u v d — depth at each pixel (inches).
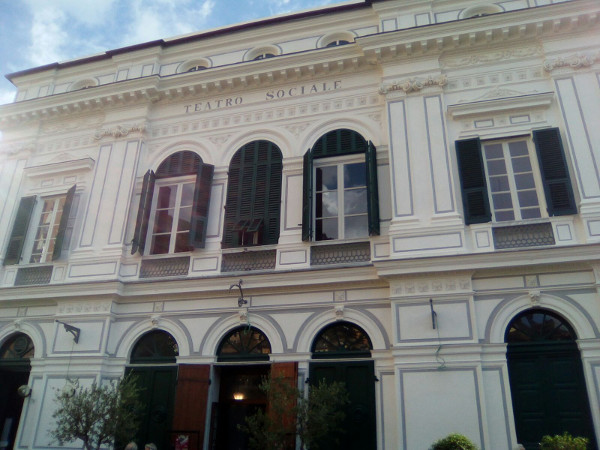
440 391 410.3
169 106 626.2
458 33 524.4
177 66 653.3
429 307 437.1
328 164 545.0
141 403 490.0
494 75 518.0
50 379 514.3
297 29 625.9
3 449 526.9
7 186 639.8
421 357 424.2
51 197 622.8
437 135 502.6
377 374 440.5
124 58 669.9
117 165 601.0
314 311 476.7
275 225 523.8
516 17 512.1
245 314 490.9
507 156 492.7
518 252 425.7
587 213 435.5
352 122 550.3
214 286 505.7
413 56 542.3
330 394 398.3
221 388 501.7
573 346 408.8
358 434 427.2
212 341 493.0
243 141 579.2
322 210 526.3
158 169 594.9
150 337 520.4
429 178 486.6
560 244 433.7
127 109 630.5
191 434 460.4
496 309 426.6
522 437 394.6
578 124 472.4
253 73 588.4
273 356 471.5
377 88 555.5
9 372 565.3
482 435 389.4
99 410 422.6
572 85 489.4
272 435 387.5
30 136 664.4
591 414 385.4
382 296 464.1
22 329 552.4
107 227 567.8
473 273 438.6
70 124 657.6
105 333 515.8
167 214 573.3
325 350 466.6
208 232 543.8
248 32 639.1
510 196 477.4
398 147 508.7
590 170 452.1
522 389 407.5
